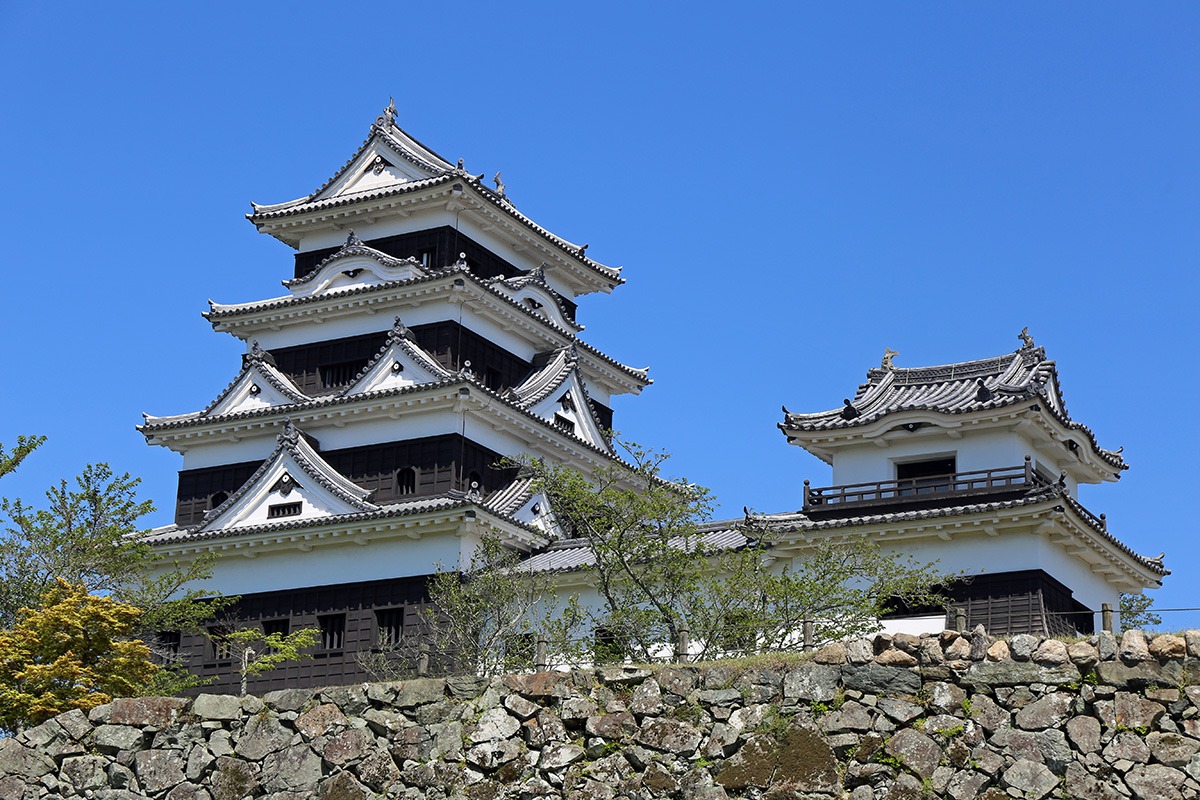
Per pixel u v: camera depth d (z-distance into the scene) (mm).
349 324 59781
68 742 28156
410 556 52094
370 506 52844
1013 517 43969
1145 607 53094
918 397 49406
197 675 52719
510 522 52156
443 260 59781
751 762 24984
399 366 56312
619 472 47469
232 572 54656
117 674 37406
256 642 53156
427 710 26906
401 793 26312
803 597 37562
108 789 27594
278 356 60812
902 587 40719
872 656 25156
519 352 60938
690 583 39969
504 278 59906
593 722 26062
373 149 62500
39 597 42344
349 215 61438
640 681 26266
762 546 44156
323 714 27250
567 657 40500
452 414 55031
